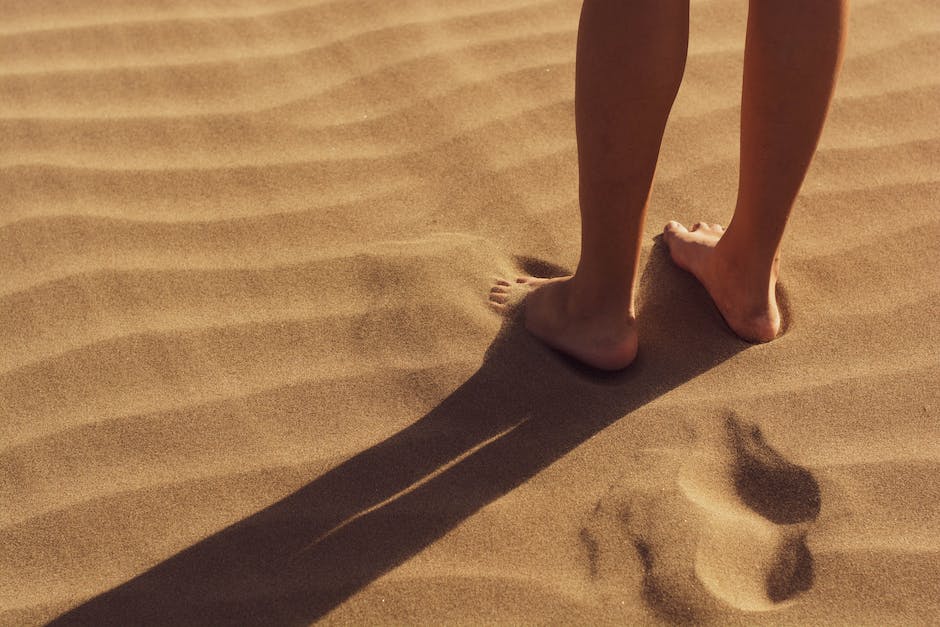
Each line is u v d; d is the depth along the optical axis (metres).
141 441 1.83
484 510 1.74
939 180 2.13
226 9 2.52
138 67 2.38
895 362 1.88
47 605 1.68
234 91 2.33
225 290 2.00
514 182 2.16
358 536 1.73
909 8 2.48
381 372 1.89
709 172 2.17
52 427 1.84
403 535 1.72
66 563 1.72
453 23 2.47
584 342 1.87
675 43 1.64
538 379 1.87
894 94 2.29
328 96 2.32
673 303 1.97
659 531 1.70
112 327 1.95
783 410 1.83
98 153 2.21
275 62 2.39
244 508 1.76
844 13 1.66
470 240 2.06
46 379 1.89
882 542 1.69
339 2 2.52
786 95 1.70
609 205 1.74
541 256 2.05
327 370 1.90
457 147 2.22
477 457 1.80
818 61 1.68
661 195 2.14
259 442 1.82
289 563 1.71
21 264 2.04
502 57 2.39
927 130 2.22
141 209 2.12
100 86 2.34
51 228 2.09
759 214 1.80
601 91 1.67
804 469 1.76
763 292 1.88
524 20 2.47
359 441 1.82
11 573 1.71
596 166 1.71
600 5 1.63
